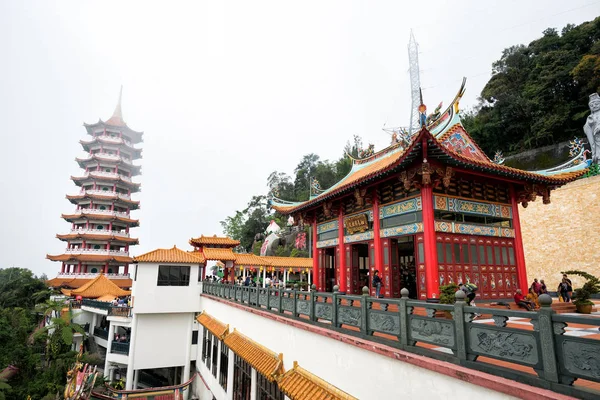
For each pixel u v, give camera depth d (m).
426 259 16.36
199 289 37.84
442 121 21.95
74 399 28.77
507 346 6.33
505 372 6.28
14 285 68.19
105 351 45.31
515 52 66.88
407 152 14.76
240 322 21.41
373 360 9.27
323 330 11.64
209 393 29.78
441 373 7.23
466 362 7.00
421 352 8.07
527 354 5.99
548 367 5.62
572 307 17.77
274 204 29.73
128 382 34.72
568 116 54.09
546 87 57.84
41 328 40.44
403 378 8.23
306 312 13.55
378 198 20.09
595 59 51.31
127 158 80.62
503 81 65.69
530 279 34.41
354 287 22.08
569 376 5.38
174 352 36.62
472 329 7.05
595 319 5.07
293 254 67.69
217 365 27.75
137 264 36.16
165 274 36.97
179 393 33.72
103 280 55.03
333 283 26.59
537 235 34.31
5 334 38.34
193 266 38.06
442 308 7.73
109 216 70.06
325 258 26.45
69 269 70.50
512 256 19.78
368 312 10.07
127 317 37.28
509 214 20.31
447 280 16.77
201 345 35.81
